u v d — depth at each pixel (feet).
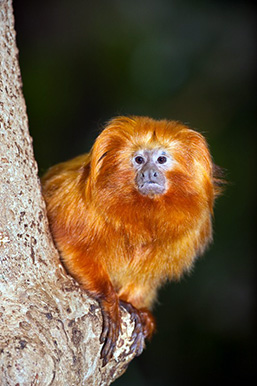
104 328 19.83
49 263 19.04
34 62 49.06
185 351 42.52
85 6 49.98
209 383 41.75
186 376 41.81
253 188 45.19
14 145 18.56
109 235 21.52
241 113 48.03
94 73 49.88
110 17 50.44
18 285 17.62
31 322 16.94
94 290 20.90
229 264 44.37
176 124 22.62
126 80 50.08
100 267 21.42
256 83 48.16
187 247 22.59
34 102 47.91
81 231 21.24
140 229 21.66
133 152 21.57
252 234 44.32
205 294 43.96
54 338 17.15
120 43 50.44
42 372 15.80
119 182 21.36
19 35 48.91
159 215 21.56
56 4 49.47
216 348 42.68
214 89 49.47
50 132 48.14
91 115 49.34
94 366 19.17
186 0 50.55
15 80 19.11
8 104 18.63
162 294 43.75
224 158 46.29
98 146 21.45
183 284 44.01
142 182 21.11
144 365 41.60
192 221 22.13
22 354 15.72
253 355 42.39
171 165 21.67
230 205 44.83
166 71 50.37
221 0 50.03
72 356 17.62
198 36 50.60
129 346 21.13
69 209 21.39
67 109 48.93
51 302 18.03
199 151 22.27
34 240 18.63
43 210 19.36
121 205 21.31
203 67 49.98
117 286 23.54
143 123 22.16
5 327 16.42
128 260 22.39
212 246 44.45
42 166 47.03
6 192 18.07
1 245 17.63
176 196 21.59
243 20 49.93
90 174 21.16
